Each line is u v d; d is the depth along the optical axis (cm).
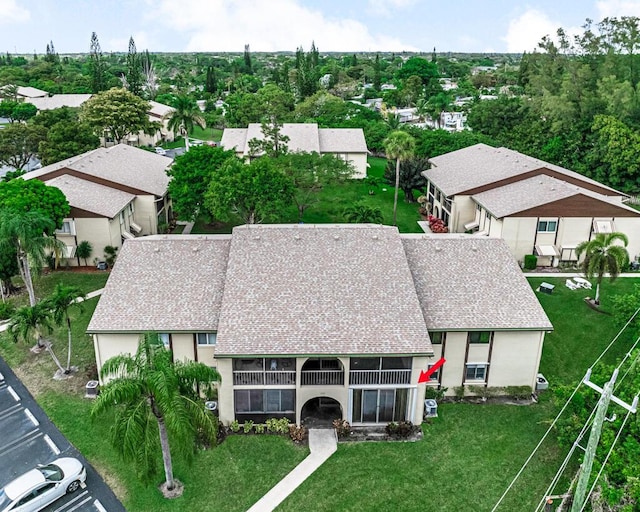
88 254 4897
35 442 2902
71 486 2584
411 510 2497
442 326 3073
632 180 6656
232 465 2750
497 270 3406
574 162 7206
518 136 8038
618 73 8081
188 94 14925
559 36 8700
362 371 2883
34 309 3238
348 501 2541
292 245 3369
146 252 3450
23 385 3366
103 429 2992
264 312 2994
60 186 5034
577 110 7662
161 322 3070
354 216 5559
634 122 7206
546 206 4766
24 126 7444
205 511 2492
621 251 4044
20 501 2428
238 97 12031
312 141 7506
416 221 6106
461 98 15300
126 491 2602
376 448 2856
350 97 15138
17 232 3672
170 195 5528
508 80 18212
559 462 2758
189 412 2259
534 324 3111
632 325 3778
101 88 12494
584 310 4172
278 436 2944
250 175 4981
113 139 9256
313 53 17850
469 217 5578
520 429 2992
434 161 6781
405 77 17112
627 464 2252
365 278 3183
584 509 2231
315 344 2847
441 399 3225
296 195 5609
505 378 3262
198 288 3256
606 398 1645
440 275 3356
